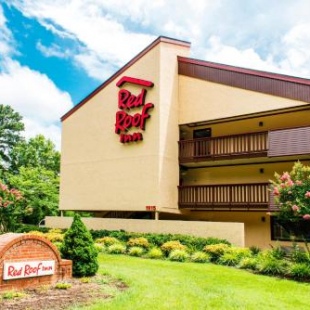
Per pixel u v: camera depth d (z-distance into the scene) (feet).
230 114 61.72
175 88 67.92
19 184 95.91
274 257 41.68
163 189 63.93
